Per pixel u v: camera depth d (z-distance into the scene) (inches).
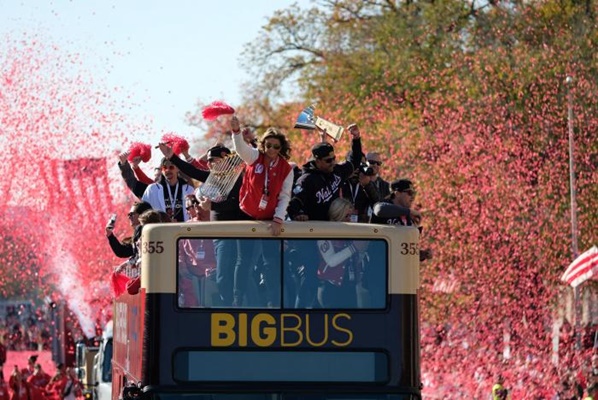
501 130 3503.9
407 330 948.6
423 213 3467.0
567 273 2792.8
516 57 3597.4
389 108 3779.5
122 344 1245.1
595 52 3526.1
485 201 3444.9
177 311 941.8
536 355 3211.1
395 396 942.4
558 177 3437.5
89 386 2245.3
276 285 949.2
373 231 954.1
